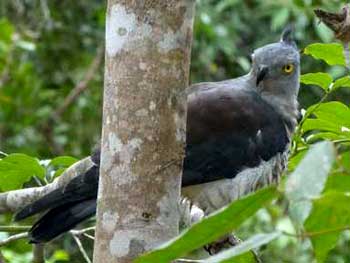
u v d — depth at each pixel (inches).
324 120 331.3
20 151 703.7
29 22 767.7
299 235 157.3
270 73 421.7
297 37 695.7
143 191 237.8
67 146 725.3
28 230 337.4
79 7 773.9
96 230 241.8
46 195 317.7
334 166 172.2
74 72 767.1
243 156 383.2
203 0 724.7
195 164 375.6
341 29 275.9
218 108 390.3
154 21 241.9
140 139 238.8
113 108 241.4
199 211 345.7
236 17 733.3
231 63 769.6
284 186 150.3
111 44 244.5
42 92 731.4
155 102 239.9
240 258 222.7
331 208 165.6
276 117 406.0
